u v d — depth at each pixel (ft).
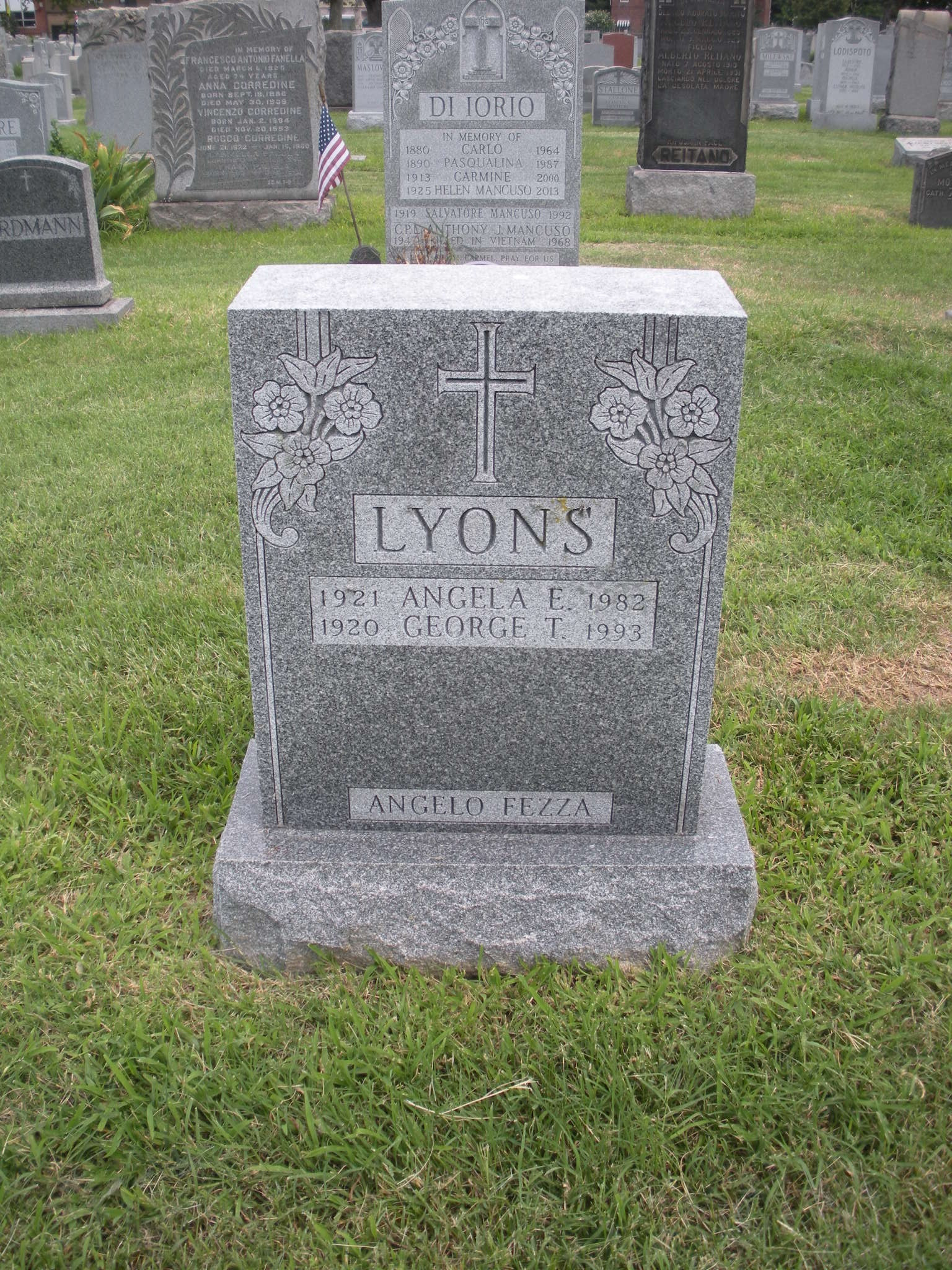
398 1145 5.39
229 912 6.20
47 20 92.84
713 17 23.43
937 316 15.49
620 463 5.61
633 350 5.43
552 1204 5.22
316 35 23.04
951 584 9.43
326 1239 5.06
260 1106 5.52
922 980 6.06
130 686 8.10
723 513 5.69
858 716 7.83
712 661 5.97
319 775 6.24
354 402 5.53
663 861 6.14
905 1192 5.21
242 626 8.69
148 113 31.09
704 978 6.17
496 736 6.15
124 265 20.70
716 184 24.43
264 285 5.72
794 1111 5.47
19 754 7.54
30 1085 5.58
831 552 9.72
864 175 31.48
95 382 13.80
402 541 5.78
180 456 11.45
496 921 6.15
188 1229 5.17
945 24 40.91
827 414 12.16
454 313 5.38
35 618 8.86
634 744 6.15
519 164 16.15
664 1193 5.24
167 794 7.29
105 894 6.50
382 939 6.19
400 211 16.53
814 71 46.42
